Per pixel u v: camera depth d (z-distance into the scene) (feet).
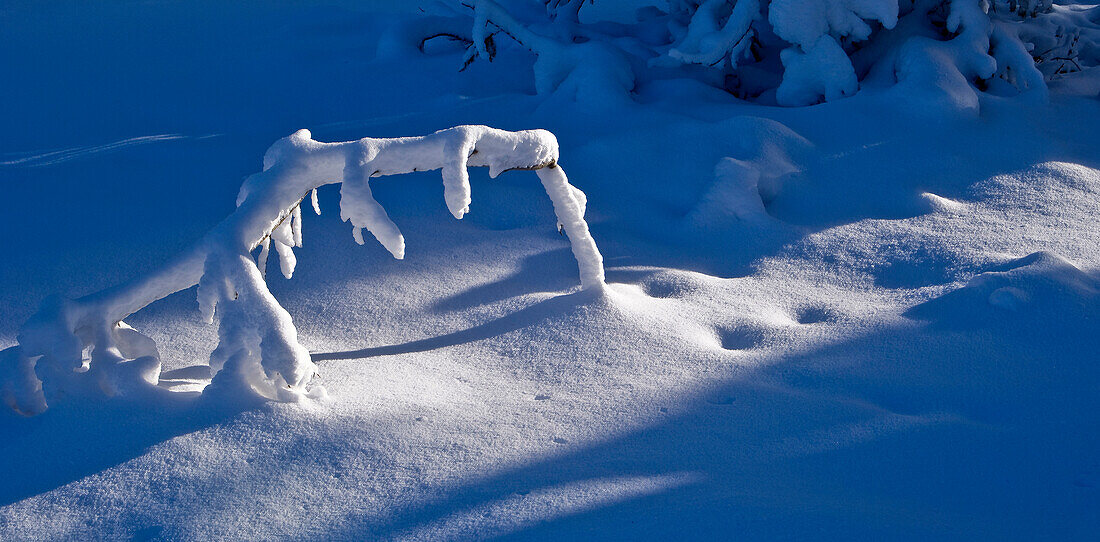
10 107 25.31
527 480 8.29
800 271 13.99
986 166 17.44
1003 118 19.20
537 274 13.70
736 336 11.85
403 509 7.95
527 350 11.14
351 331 12.03
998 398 9.86
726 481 8.25
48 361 9.28
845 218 15.96
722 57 21.56
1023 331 11.20
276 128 22.57
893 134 18.54
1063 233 14.53
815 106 19.90
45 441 8.80
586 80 21.30
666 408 9.66
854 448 8.83
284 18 38.11
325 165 9.71
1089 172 17.12
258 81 27.78
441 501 8.02
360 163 9.53
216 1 43.27
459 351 11.27
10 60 31.60
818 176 17.29
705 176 17.22
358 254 14.26
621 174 17.76
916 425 9.19
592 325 11.52
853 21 20.75
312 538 7.63
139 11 41.34
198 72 29.22
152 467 8.35
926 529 7.41
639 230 15.83
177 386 9.96
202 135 22.00
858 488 8.19
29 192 17.56
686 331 11.66
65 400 9.18
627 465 8.54
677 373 10.50
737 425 9.30
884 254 14.20
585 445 8.93
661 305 12.58
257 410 9.02
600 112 20.67
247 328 9.12
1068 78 22.75
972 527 7.50
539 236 15.19
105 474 8.30
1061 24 25.11
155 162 19.49
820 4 20.31
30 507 7.99
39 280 13.48
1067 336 11.02
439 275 13.65
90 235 15.25
